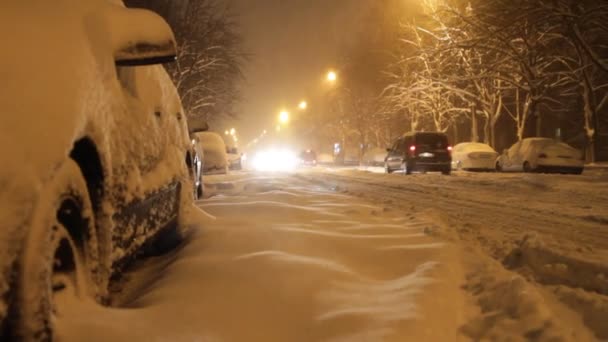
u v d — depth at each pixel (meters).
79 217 3.05
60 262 2.86
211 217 6.69
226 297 3.85
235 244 5.27
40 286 2.44
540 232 7.00
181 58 28.19
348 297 3.98
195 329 3.29
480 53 28.50
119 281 4.38
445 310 3.77
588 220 8.23
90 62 3.33
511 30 21.23
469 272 4.72
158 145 5.11
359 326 3.41
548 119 46.09
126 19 3.92
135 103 4.62
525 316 3.37
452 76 29.61
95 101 3.31
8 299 2.27
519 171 24.91
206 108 38.12
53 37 3.12
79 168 3.07
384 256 5.36
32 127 2.62
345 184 15.95
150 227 4.82
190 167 8.25
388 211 8.77
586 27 20.83
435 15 25.91
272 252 4.96
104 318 3.05
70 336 2.74
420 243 5.87
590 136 29.66
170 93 6.24
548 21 19.52
